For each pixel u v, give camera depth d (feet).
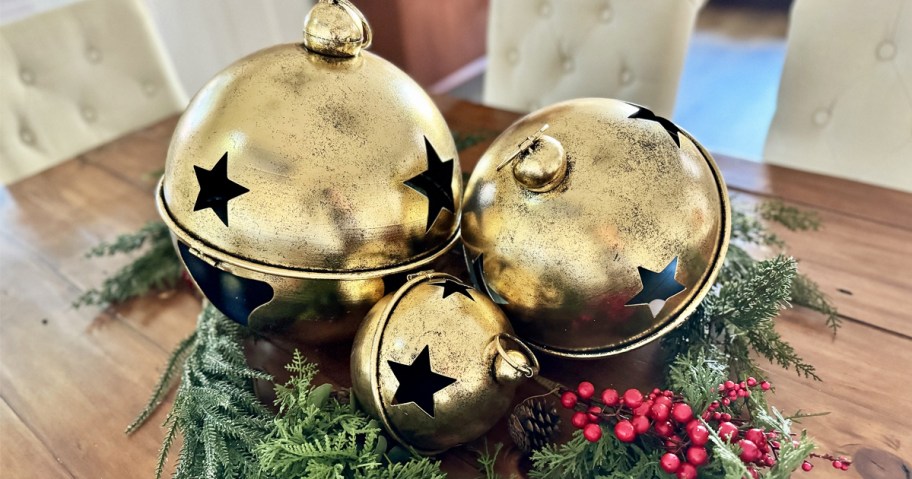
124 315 2.10
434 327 1.40
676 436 1.38
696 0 3.00
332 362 1.80
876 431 1.56
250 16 5.86
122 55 3.61
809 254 2.07
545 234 1.43
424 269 1.59
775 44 7.09
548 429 1.55
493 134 2.82
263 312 1.58
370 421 1.45
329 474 1.37
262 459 1.37
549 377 1.72
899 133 2.61
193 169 1.48
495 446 1.60
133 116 3.74
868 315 1.85
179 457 1.52
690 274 1.47
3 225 2.56
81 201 2.69
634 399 1.40
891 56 2.53
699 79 6.42
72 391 1.85
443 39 6.74
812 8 2.63
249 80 1.49
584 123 1.49
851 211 2.25
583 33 3.26
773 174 2.47
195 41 5.50
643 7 3.01
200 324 1.85
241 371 1.64
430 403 1.39
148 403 1.77
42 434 1.74
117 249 2.24
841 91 2.68
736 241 2.11
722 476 1.34
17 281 2.26
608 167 1.42
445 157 1.61
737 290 1.65
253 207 1.44
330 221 1.44
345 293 1.53
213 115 1.48
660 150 1.45
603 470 1.44
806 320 1.85
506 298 1.55
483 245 1.54
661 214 1.41
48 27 3.33
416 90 1.62
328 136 1.44
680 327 1.66
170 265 2.19
